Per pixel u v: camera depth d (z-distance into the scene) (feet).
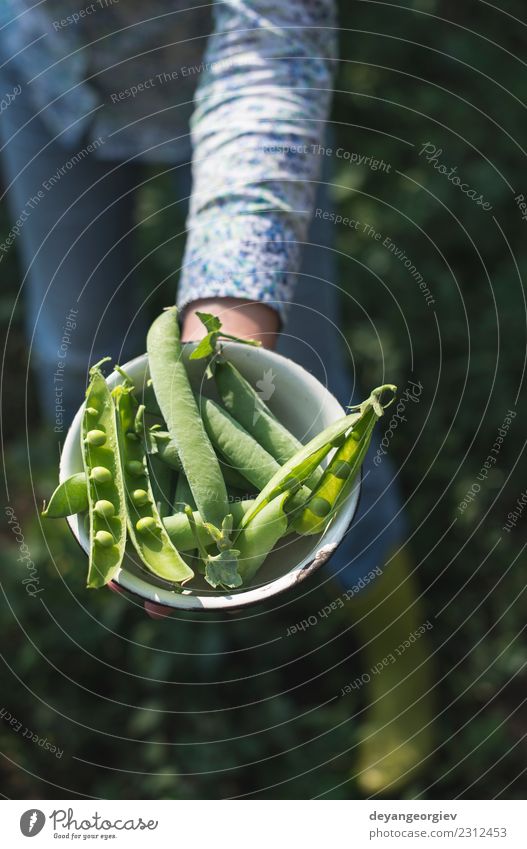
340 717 3.25
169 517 1.98
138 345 3.65
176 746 3.19
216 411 2.05
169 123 3.03
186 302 2.19
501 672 3.32
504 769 3.20
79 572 3.34
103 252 3.25
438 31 4.40
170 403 2.00
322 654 3.33
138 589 1.92
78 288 3.25
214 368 2.08
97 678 3.29
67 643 3.28
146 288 3.92
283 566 2.04
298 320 2.83
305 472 1.95
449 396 3.72
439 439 3.65
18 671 3.26
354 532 2.98
